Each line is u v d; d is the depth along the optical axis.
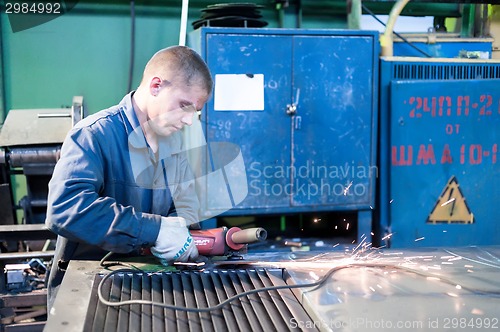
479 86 2.82
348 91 2.80
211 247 1.29
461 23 3.62
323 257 1.34
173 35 3.34
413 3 3.52
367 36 2.79
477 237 2.91
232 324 0.93
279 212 2.79
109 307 0.98
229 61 2.66
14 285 2.16
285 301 1.03
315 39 2.74
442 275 1.18
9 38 3.18
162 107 1.37
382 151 2.88
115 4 3.25
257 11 2.96
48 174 2.52
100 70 3.29
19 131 2.49
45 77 3.24
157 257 1.27
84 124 1.36
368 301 1.01
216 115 2.68
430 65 2.93
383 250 1.42
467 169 2.87
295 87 2.74
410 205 2.87
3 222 2.66
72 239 1.27
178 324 0.93
